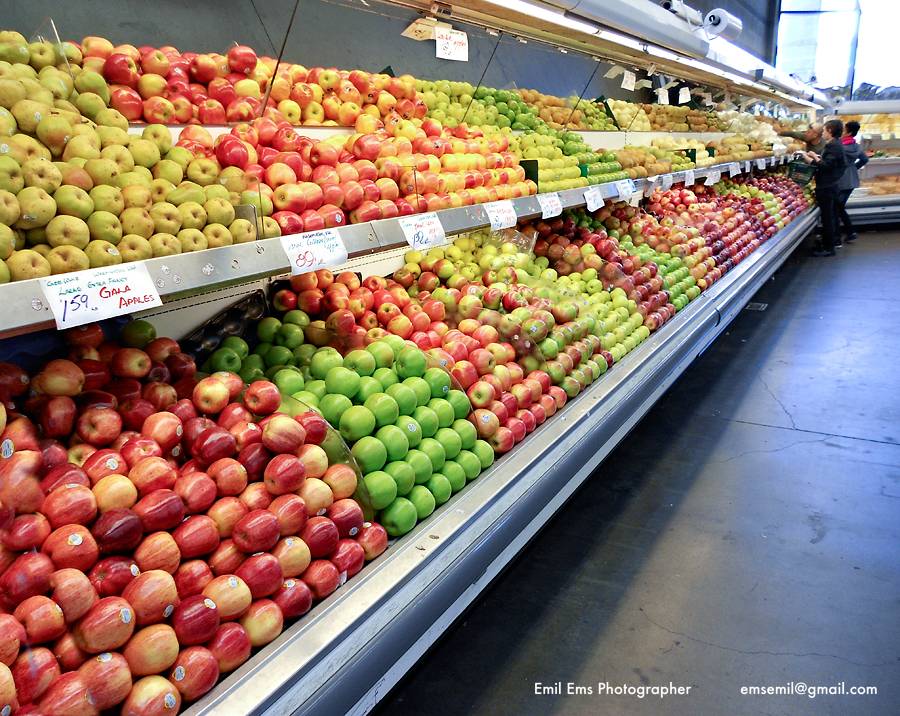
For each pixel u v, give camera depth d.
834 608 2.25
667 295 4.00
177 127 2.04
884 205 10.19
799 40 13.37
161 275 1.37
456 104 3.52
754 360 4.77
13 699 0.99
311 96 2.65
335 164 2.19
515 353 2.54
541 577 2.48
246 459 1.49
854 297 6.30
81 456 1.39
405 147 2.53
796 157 9.35
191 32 2.97
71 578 1.11
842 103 11.56
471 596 2.04
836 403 3.94
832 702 1.87
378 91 2.89
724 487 3.07
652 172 4.79
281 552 1.43
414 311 2.45
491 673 2.03
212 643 1.26
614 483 3.14
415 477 1.87
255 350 2.12
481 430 2.21
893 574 2.41
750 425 3.71
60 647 1.09
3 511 1.12
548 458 2.38
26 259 1.20
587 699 1.92
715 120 7.76
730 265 5.41
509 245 3.18
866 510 2.82
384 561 1.68
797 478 3.12
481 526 1.95
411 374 2.03
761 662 2.03
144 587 1.19
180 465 1.50
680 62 4.61
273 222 1.74
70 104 1.57
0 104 1.39
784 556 2.54
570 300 3.03
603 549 2.64
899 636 2.11
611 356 3.17
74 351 1.60
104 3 2.65
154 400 1.57
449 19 2.94
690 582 2.42
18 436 1.29
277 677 1.28
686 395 4.19
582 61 5.93
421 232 2.19
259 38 3.25
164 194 1.56
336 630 1.42
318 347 2.07
